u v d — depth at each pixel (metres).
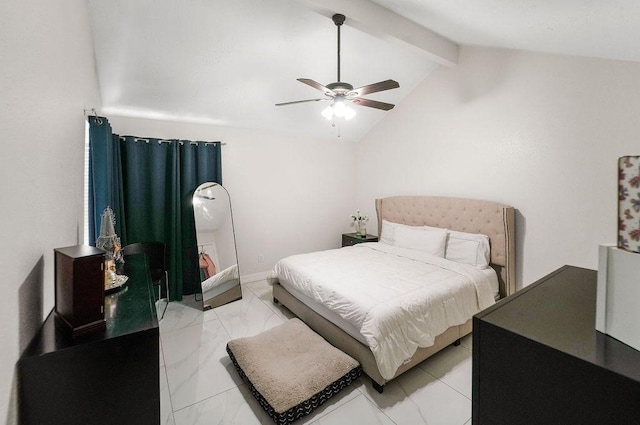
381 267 3.02
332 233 5.11
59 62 1.37
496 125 3.17
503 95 3.09
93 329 1.06
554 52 2.59
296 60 3.05
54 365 0.95
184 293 3.78
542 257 2.87
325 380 1.92
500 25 2.18
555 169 2.73
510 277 2.99
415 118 4.08
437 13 2.30
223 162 4.01
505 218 2.98
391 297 2.22
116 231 3.20
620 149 2.34
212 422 1.78
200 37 2.56
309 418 1.80
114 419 1.03
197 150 3.77
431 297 2.30
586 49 2.20
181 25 2.41
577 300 0.85
